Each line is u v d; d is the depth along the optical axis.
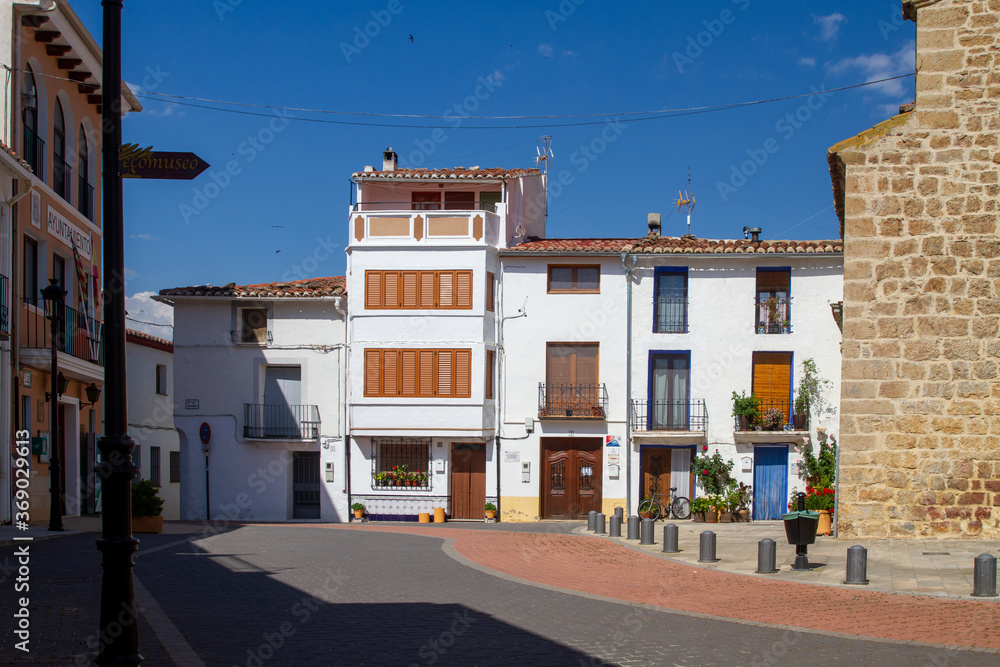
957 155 17.00
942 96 17.11
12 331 19.22
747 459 30.47
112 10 6.86
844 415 17.08
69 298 23.17
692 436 30.47
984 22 17.00
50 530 17.95
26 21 20.58
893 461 16.88
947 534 16.66
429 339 31.16
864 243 17.19
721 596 12.52
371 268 31.55
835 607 11.56
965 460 16.66
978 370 16.72
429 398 31.02
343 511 31.52
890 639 9.73
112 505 6.62
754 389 30.80
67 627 9.01
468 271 31.23
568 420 31.20
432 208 33.66
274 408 32.06
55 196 22.00
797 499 14.83
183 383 32.06
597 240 33.97
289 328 32.06
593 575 14.81
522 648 9.16
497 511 31.23
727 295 31.00
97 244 25.33
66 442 23.06
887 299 17.05
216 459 31.89
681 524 27.77
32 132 21.09
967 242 16.89
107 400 6.69
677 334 31.05
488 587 13.16
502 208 32.09
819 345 30.61
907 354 16.94
